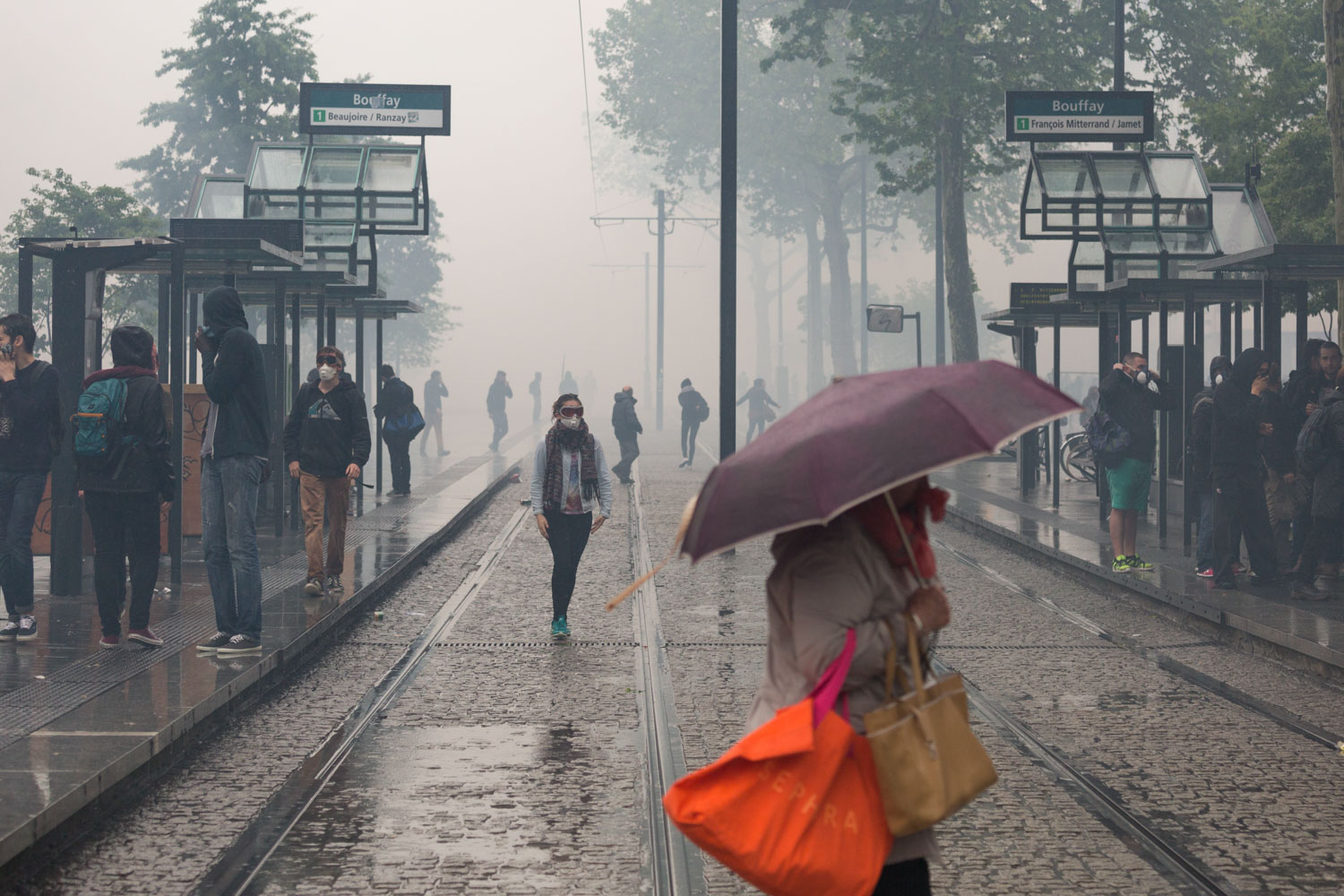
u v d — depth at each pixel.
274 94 38.03
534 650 10.88
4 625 9.79
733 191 17.47
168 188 39.09
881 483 3.30
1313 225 22.72
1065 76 35.06
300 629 10.38
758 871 3.40
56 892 5.40
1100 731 8.26
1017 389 3.55
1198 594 12.30
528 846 6.05
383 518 19.36
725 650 10.87
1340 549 13.18
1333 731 8.25
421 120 22.48
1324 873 5.73
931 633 3.85
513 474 28.33
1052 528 18.05
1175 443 19.17
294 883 5.55
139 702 7.82
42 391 9.78
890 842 3.49
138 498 9.36
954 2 34.81
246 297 20.92
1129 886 5.55
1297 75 25.41
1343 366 13.60
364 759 7.54
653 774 7.25
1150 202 20.69
